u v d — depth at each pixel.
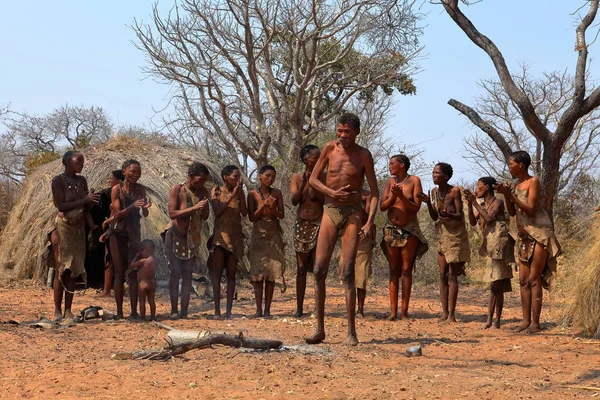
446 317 9.38
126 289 12.16
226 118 18.52
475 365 6.36
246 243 14.56
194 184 9.33
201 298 11.96
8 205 19.27
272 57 22.97
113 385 5.27
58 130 38.06
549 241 8.20
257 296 9.64
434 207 9.45
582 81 9.70
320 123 22.98
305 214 9.51
